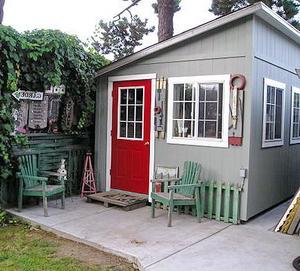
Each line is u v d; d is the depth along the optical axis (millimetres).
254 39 5617
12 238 5000
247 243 4785
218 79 5871
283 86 7004
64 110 7215
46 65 6543
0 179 6098
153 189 5910
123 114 7133
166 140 6477
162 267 4012
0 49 5781
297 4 11742
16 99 6230
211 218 5879
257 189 6004
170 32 10188
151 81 6684
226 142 5809
